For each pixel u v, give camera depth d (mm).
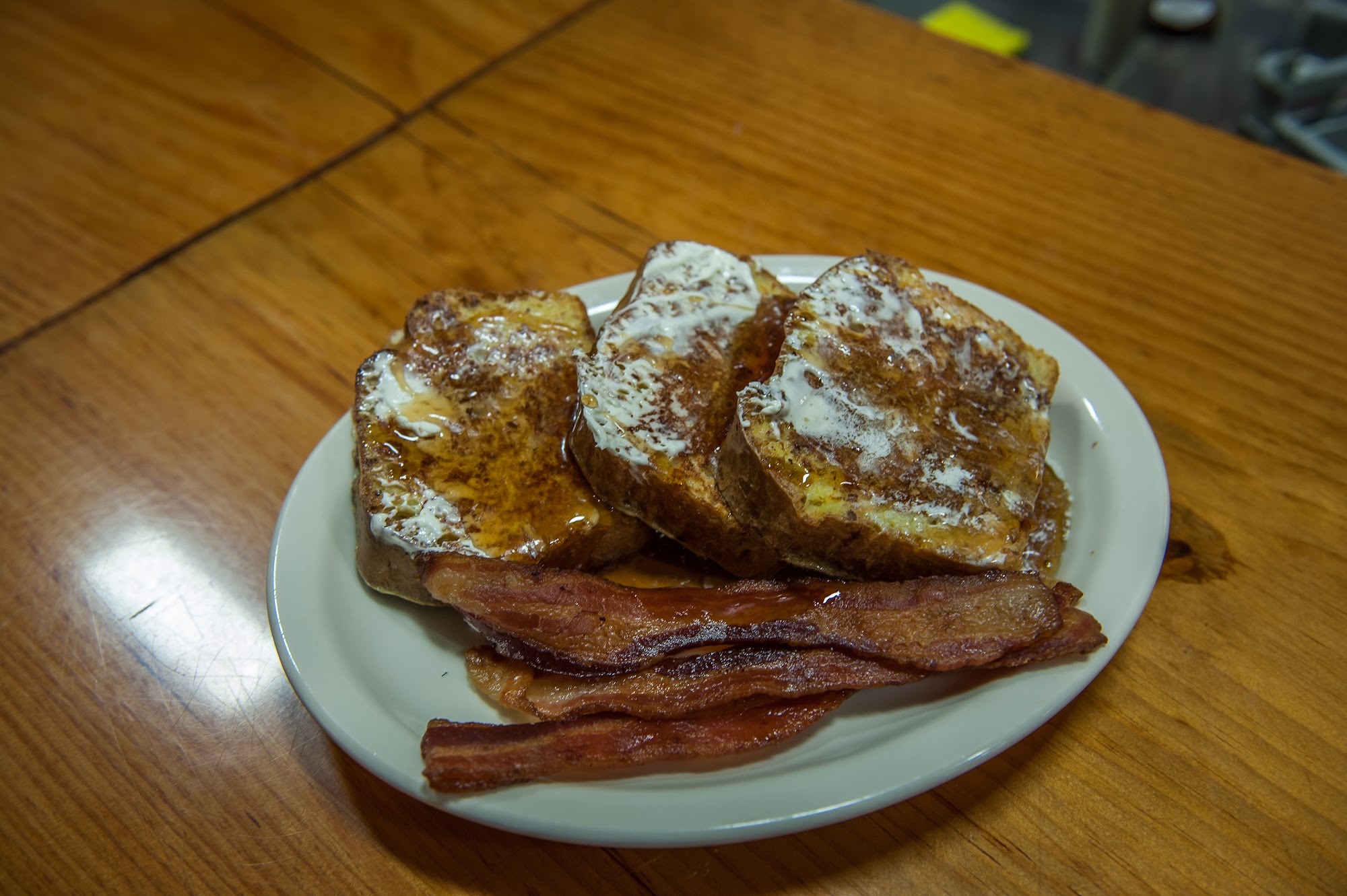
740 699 306
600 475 331
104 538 389
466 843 305
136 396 433
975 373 350
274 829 312
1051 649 297
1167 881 288
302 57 582
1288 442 380
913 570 325
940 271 454
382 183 512
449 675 323
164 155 532
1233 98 730
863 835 298
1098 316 429
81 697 346
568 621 314
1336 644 327
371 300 461
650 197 499
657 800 280
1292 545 351
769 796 279
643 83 556
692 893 293
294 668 310
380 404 349
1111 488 337
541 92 554
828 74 555
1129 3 737
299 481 348
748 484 320
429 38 591
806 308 339
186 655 355
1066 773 305
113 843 313
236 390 431
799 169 507
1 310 469
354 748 295
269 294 466
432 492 333
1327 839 292
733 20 590
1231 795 300
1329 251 446
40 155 536
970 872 292
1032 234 466
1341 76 682
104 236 496
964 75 547
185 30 606
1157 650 328
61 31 609
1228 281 438
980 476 330
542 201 500
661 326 350
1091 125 514
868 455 324
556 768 290
